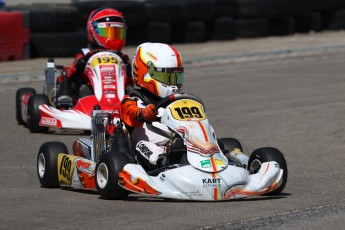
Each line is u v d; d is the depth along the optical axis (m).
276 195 24.92
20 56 69.69
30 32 70.81
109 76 38.75
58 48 70.69
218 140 26.80
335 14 101.44
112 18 40.47
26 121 40.66
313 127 39.97
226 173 23.33
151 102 25.83
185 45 85.00
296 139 36.88
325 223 21.30
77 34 71.12
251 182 23.61
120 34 40.56
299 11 96.00
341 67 67.00
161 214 21.92
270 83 57.28
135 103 25.42
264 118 42.72
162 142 24.94
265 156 24.66
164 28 81.62
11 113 45.22
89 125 37.00
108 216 21.83
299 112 44.59
